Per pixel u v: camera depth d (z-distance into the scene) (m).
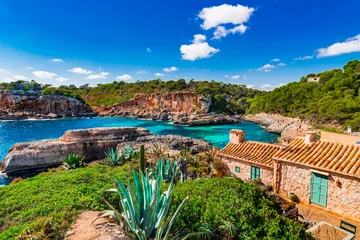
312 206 12.41
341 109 55.22
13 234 6.61
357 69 69.38
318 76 107.25
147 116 102.31
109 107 119.00
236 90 156.38
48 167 32.78
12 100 93.81
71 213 7.60
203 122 81.81
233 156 16.25
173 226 7.12
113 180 12.80
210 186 9.59
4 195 11.67
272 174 14.33
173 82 138.50
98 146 38.75
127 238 5.93
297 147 14.41
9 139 52.41
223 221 7.07
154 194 6.01
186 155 22.89
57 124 77.19
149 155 26.50
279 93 94.75
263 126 77.06
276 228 6.99
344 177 11.24
